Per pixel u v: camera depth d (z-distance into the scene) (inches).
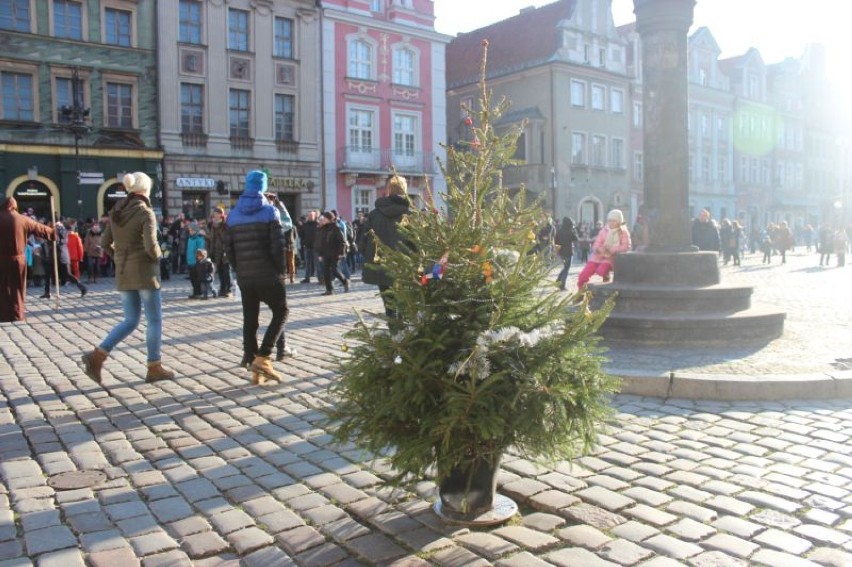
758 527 137.6
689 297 331.9
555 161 1604.3
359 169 1333.7
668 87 362.6
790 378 239.1
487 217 138.6
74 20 1064.2
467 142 141.9
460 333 133.0
